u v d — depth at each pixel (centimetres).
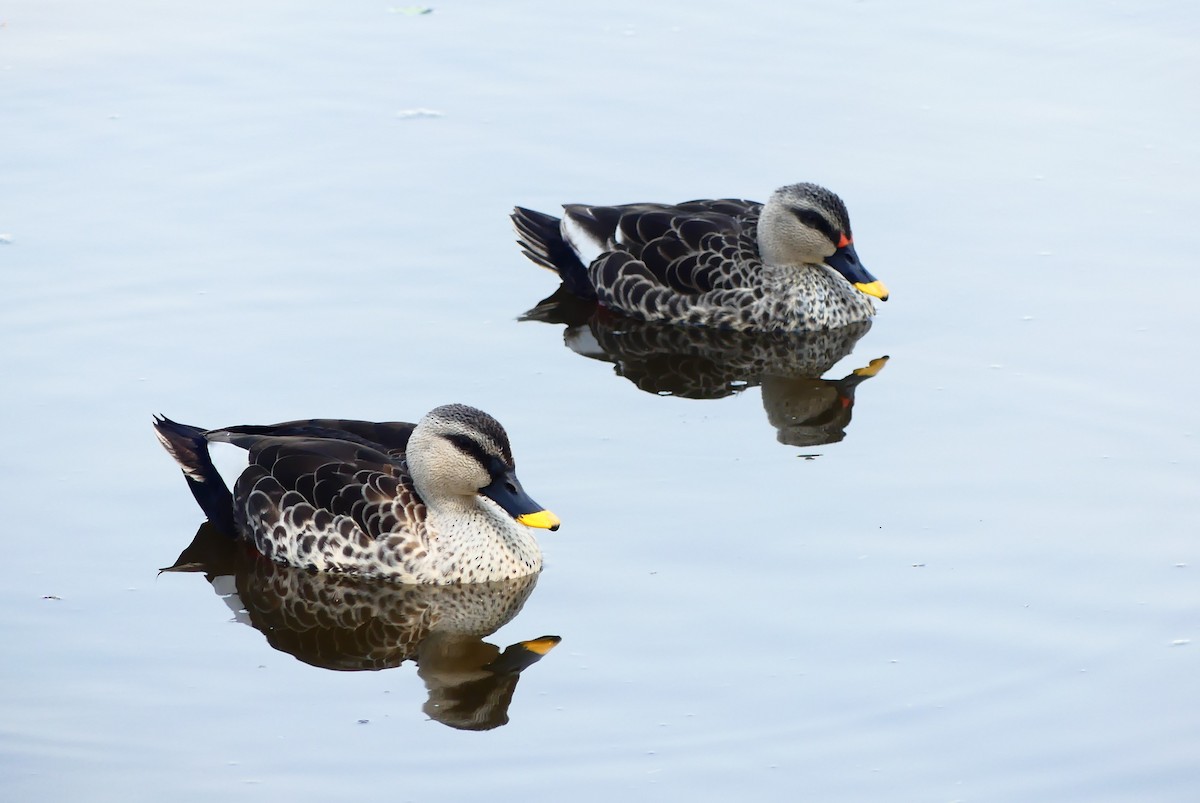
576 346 1880
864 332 1855
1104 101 2278
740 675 1274
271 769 1180
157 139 2234
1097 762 1166
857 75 2378
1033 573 1391
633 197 2114
